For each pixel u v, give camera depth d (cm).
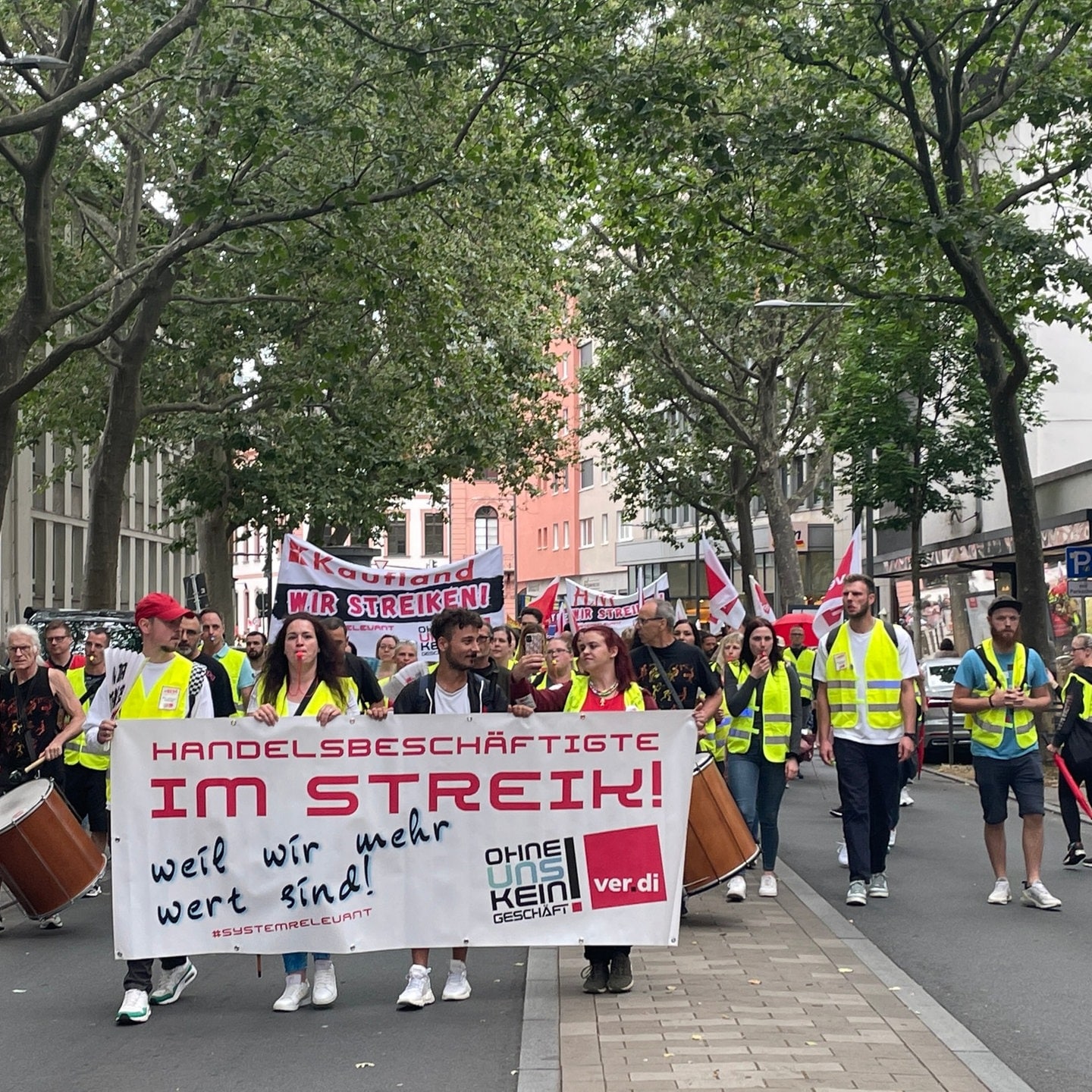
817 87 1983
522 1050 701
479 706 851
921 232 1938
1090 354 3559
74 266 2556
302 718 833
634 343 3625
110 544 2547
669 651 1092
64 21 2119
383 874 833
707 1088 629
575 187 2206
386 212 2258
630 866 838
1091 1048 731
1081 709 1369
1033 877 1138
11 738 1178
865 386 3089
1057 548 3394
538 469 4828
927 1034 725
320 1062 713
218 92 2241
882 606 5472
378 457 3459
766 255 2227
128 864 823
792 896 1190
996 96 2108
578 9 1930
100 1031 792
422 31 2016
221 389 3391
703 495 4534
